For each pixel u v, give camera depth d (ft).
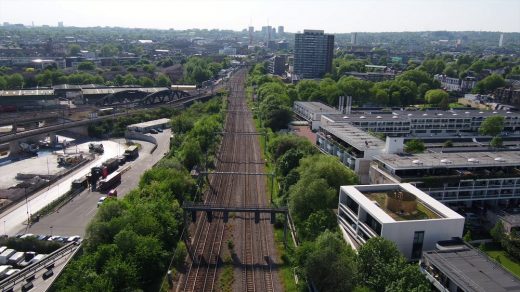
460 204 531.91
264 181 644.27
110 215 433.07
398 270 317.83
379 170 547.90
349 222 445.37
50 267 398.01
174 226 432.66
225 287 372.58
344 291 321.52
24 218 524.93
